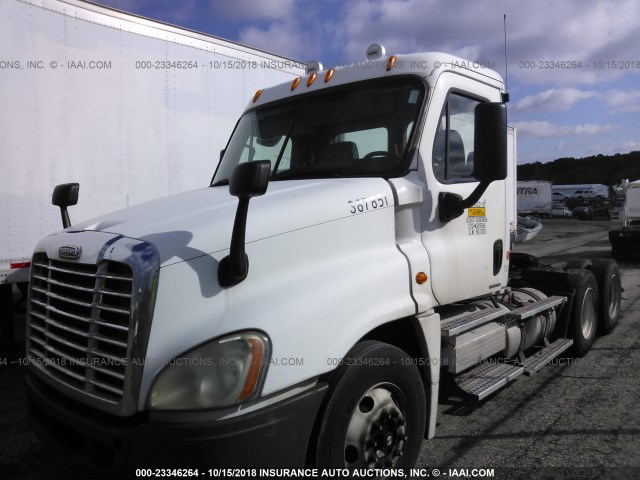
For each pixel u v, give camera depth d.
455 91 3.64
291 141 3.77
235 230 2.30
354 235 2.89
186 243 2.36
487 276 3.94
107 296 2.37
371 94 3.60
